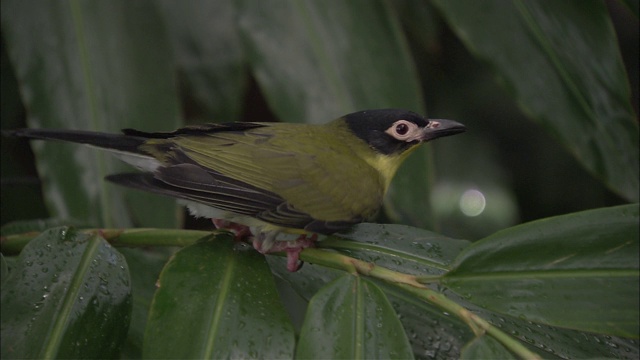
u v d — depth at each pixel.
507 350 3.33
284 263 3.45
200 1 3.63
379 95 3.54
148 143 3.48
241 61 3.63
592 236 3.34
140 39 3.55
